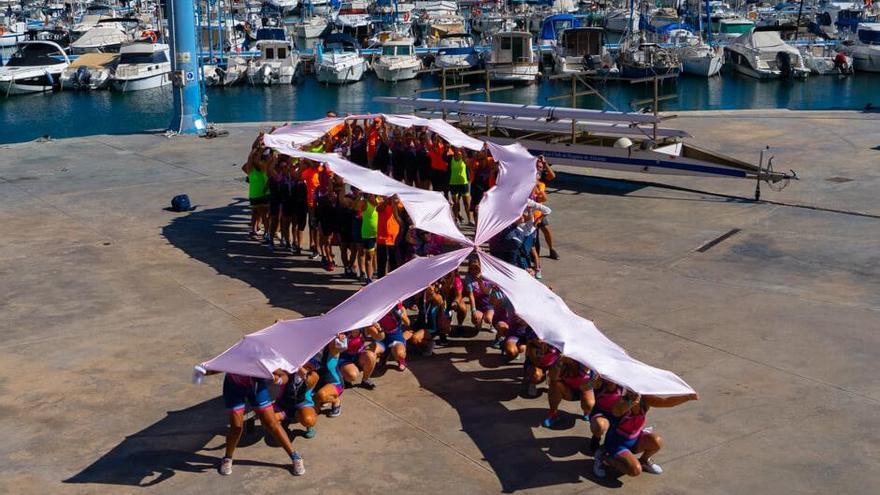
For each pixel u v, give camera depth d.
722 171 19.64
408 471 9.02
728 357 11.48
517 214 13.50
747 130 27.42
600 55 61.69
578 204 19.77
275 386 8.97
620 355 9.28
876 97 54.09
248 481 8.88
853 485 8.58
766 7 85.25
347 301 10.80
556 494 8.57
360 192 14.42
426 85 62.84
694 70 63.34
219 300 14.09
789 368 11.13
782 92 57.41
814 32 71.75
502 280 11.20
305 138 17.73
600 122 21.48
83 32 75.12
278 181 16.38
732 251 15.99
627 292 14.02
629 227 17.77
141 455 9.39
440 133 18.00
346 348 10.21
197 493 8.67
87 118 53.56
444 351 11.98
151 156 26.08
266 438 9.71
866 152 23.72
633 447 8.74
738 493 8.50
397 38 69.88
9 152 26.94
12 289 14.66
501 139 22.53
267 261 16.22
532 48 66.44
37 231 18.17
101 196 21.19
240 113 54.16
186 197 19.86
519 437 9.66
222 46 66.31
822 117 29.28
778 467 8.92
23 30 79.62
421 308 12.00
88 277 15.27
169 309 13.71
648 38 67.44
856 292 13.75
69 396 10.77
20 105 58.19
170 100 58.81
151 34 69.50
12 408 10.47
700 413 10.03
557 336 9.57
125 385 11.06
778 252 15.84
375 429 9.88
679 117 30.06
